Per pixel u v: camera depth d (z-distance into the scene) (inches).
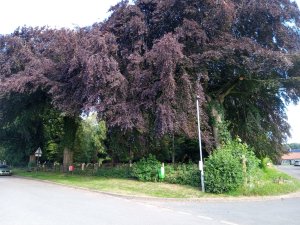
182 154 1211.2
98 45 917.2
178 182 848.3
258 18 973.2
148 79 910.4
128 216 462.9
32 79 1121.4
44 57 1279.5
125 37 1007.6
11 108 1393.9
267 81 1027.9
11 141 1870.1
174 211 525.3
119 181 919.7
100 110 893.8
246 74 1019.9
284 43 989.8
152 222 422.0
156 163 927.7
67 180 1032.2
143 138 998.4
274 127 1210.0
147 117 946.1
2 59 1304.1
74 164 1441.9
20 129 1647.4
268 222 437.4
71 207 534.0
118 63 960.3
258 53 898.7
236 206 591.2
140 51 964.6
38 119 1626.5
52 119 1675.7
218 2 896.3
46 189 824.3
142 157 1050.7
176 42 856.3
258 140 1184.8
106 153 1748.3
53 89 1059.3
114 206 559.8
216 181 726.5
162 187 796.6
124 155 1162.6
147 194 720.3
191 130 916.6
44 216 448.8
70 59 1055.0
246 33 1024.9
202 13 948.6
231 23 956.0
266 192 732.0
